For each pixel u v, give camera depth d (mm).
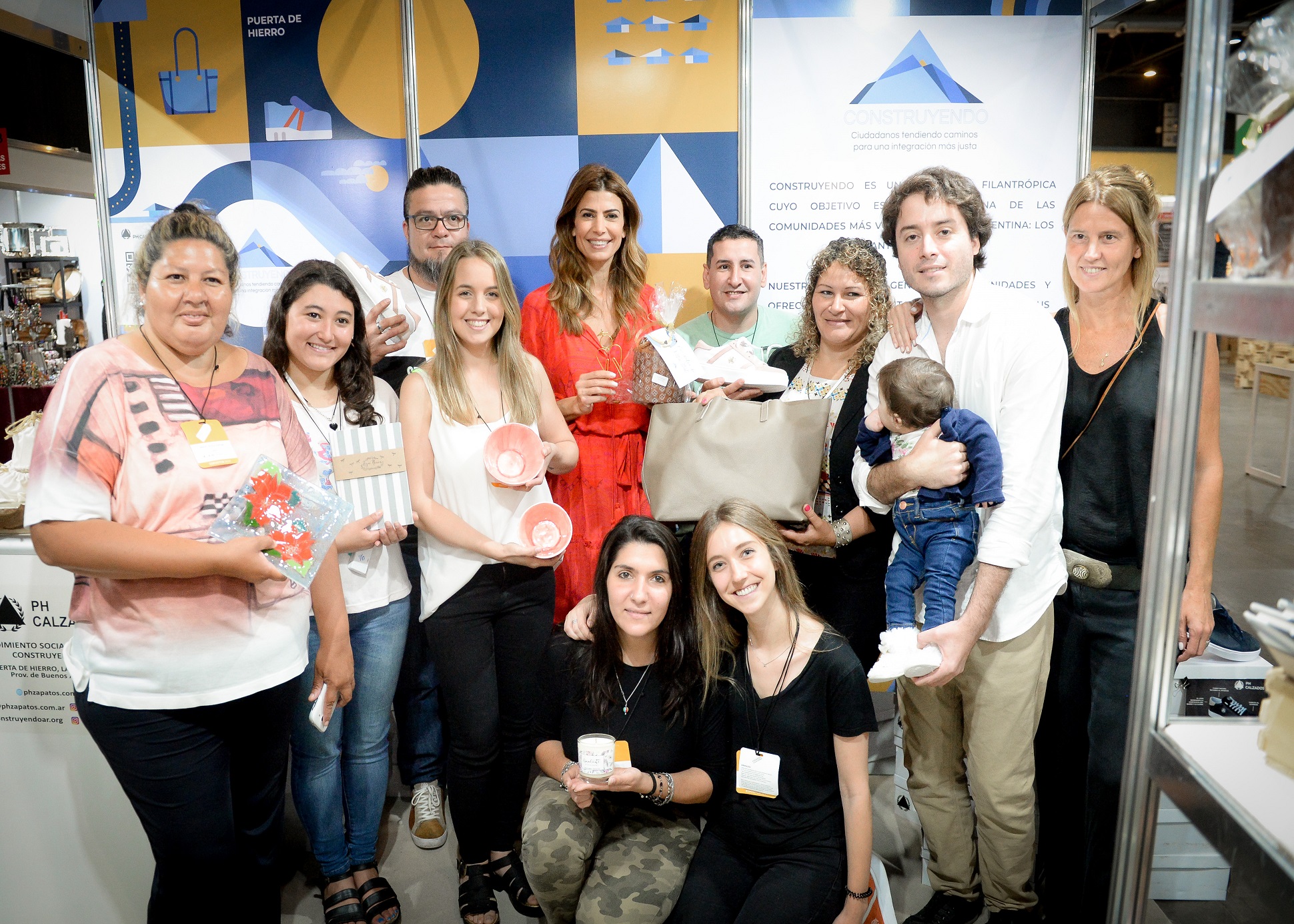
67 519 1676
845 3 3303
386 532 2355
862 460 2299
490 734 2432
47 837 2422
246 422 1901
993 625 2080
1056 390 1976
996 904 2297
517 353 2496
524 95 3373
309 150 3426
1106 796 2201
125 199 3482
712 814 2227
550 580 2537
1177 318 1134
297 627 1978
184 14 3369
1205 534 2219
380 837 2912
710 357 2672
